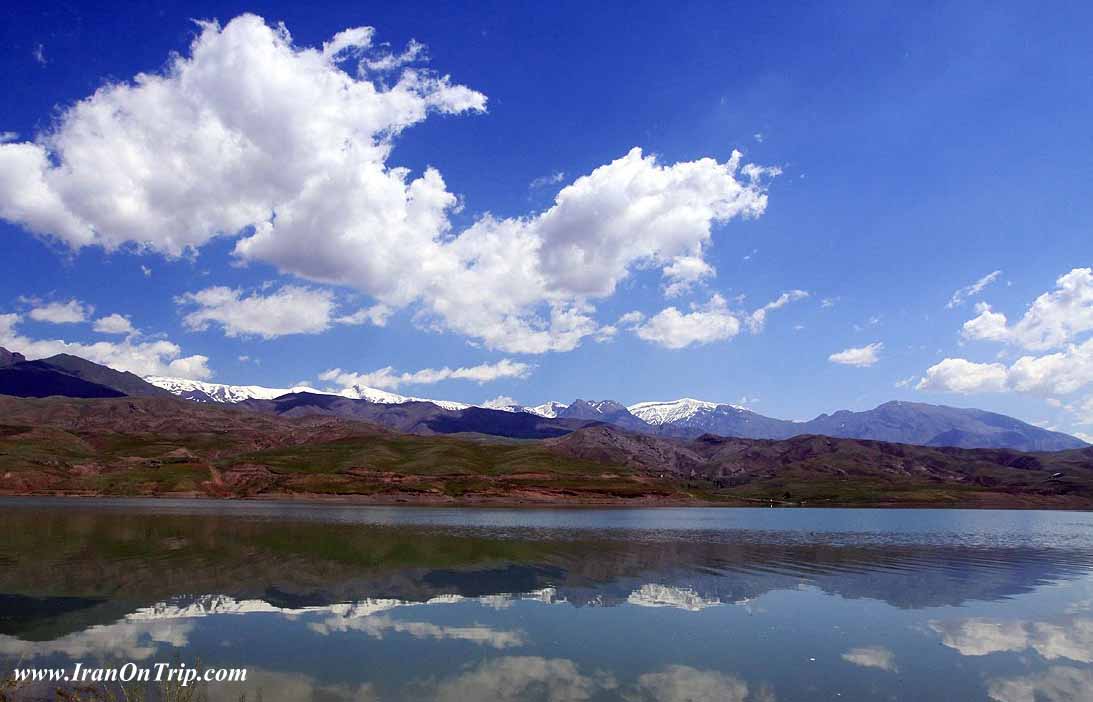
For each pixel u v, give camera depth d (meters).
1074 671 33.34
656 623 41.88
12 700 27.52
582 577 59.97
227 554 69.94
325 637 37.28
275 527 105.75
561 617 43.09
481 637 37.81
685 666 33.09
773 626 41.56
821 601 50.00
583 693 29.22
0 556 65.75
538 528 119.06
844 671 32.84
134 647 35.16
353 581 55.44
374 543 84.69
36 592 48.44
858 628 41.34
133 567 60.06
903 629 41.34
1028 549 92.31
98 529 95.19
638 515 177.88
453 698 28.27
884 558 78.50
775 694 29.64
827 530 128.00
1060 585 59.00
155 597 47.34
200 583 52.81
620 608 46.34
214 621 40.69
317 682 30.00
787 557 78.19
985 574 65.62
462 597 49.47
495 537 97.44
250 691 28.81
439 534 100.38
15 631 37.97
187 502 189.50
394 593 50.53
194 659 33.19
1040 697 29.91
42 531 90.38
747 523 148.25
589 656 34.53
